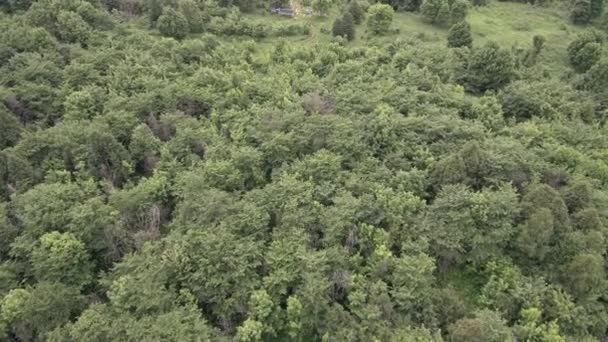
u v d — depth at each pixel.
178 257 45.28
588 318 44.34
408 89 69.31
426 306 43.62
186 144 60.66
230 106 67.69
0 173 56.38
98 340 40.09
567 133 63.59
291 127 60.47
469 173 53.72
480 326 39.84
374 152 58.78
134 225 51.84
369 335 40.81
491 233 47.94
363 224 48.41
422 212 50.12
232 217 49.09
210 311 44.81
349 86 70.69
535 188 49.88
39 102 67.94
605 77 74.19
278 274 44.44
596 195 52.84
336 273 44.69
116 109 65.75
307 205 50.53
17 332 43.28
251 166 56.25
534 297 44.53
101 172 58.09
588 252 46.94
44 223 49.72
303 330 43.47
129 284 43.31
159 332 39.47
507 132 63.03
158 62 77.19
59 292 44.12
